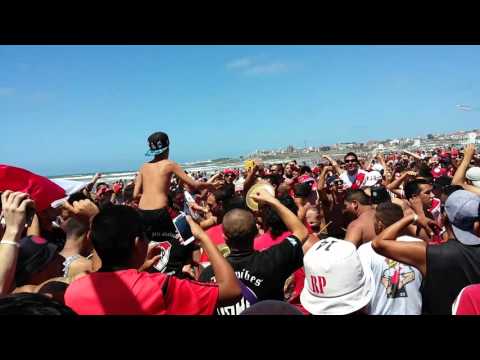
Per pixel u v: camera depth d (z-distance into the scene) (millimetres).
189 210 5746
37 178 2467
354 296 2287
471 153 5445
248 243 2955
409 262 2805
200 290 2275
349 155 7926
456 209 2715
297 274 3504
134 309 2064
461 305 2221
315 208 5801
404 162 18906
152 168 5809
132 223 2293
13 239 1920
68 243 3471
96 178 6680
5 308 1226
